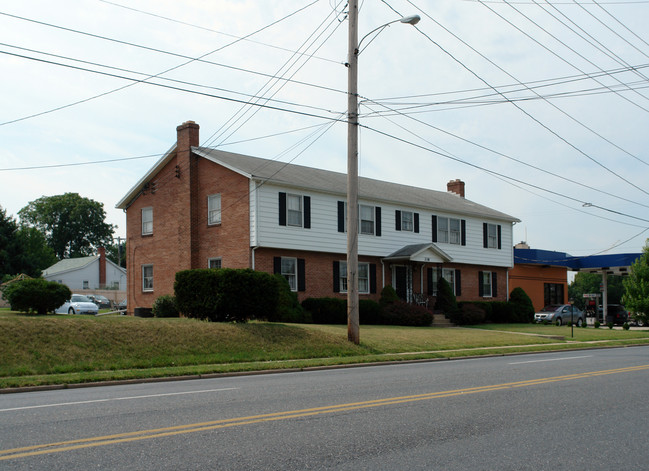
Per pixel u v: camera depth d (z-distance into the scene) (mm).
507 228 42406
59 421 7996
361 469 5953
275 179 28453
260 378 13555
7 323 15359
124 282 79062
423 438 7281
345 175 37844
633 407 9641
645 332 34625
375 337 22125
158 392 11023
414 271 35562
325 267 30922
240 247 28484
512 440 7316
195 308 21078
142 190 34344
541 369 15211
